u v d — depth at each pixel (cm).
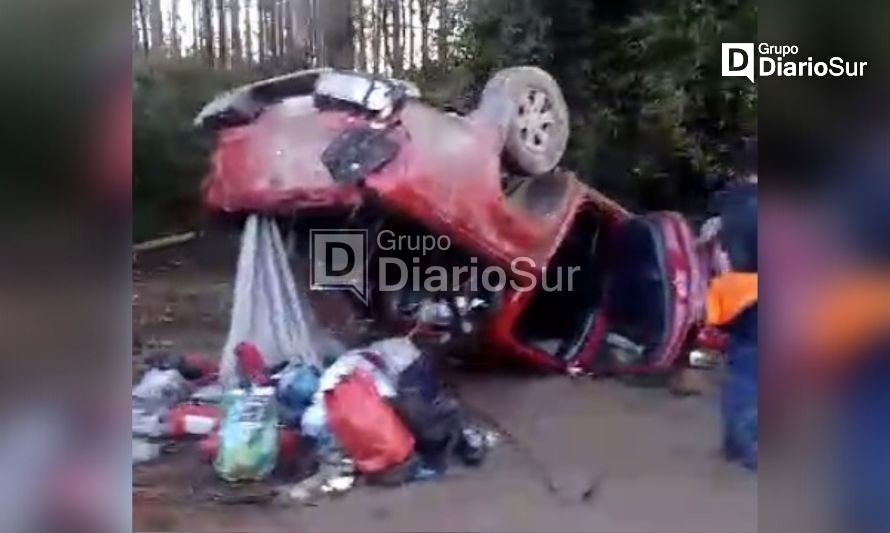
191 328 407
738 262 412
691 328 412
